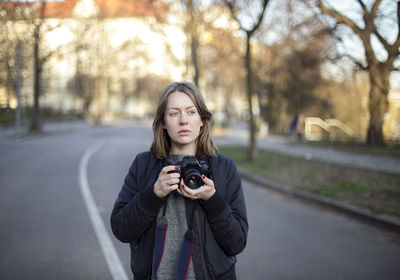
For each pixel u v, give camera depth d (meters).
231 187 1.72
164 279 1.59
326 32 11.93
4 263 4.03
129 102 72.56
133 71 55.38
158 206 1.55
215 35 19.69
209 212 1.57
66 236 4.95
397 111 21.36
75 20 22.28
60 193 7.76
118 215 1.64
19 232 5.11
